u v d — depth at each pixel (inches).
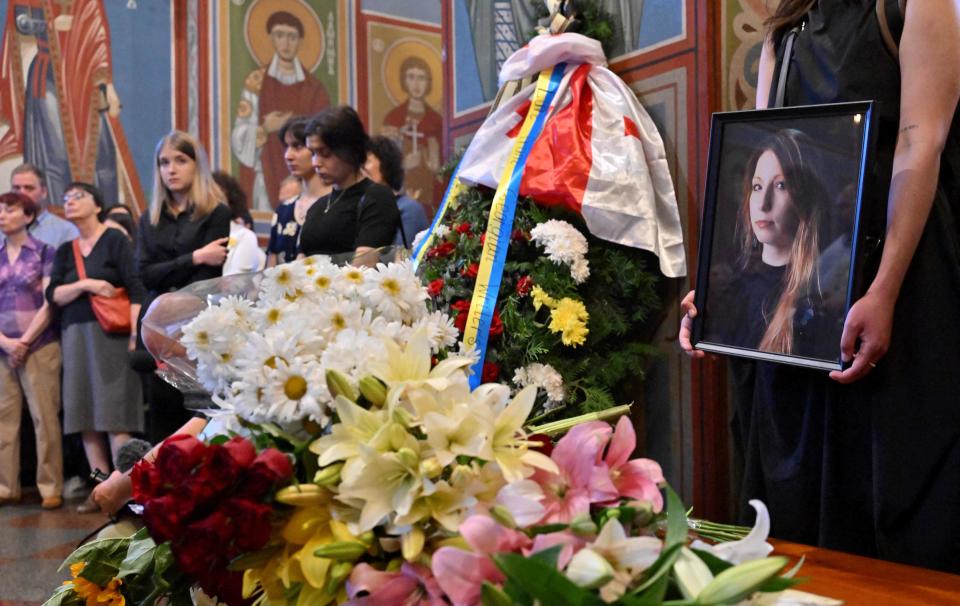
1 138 276.4
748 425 84.4
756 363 79.4
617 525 29.1
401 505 32.5
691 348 74.0
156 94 295.4
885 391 67.7
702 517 97.1
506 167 100.3
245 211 231.5
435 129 335.6
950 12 64.3
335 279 42.9
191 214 155.4
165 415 135.0
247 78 304.8
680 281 100.0
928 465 66.6
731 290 71.7
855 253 64.4
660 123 102.8
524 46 114.2
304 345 37.6
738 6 99.1
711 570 30.3
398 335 40.3
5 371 217.5
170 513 32.1
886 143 69.1
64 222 280.5
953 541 65.9
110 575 51.4
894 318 67.4
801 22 75.6
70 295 212.4
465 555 29.0
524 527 31.3
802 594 31.0
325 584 34.2
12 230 224.7
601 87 104.1
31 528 185.3
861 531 71.9
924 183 63.7
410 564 32.5
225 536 32.2
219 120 300.5
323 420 35.8
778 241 69.1
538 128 101.7
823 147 66.7
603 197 96.7
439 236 107.1
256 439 36.9
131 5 292.2
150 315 52.5
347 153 126.8
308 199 169.2
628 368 101.2
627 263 97.7
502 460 33.4
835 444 71.9
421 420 34.6
